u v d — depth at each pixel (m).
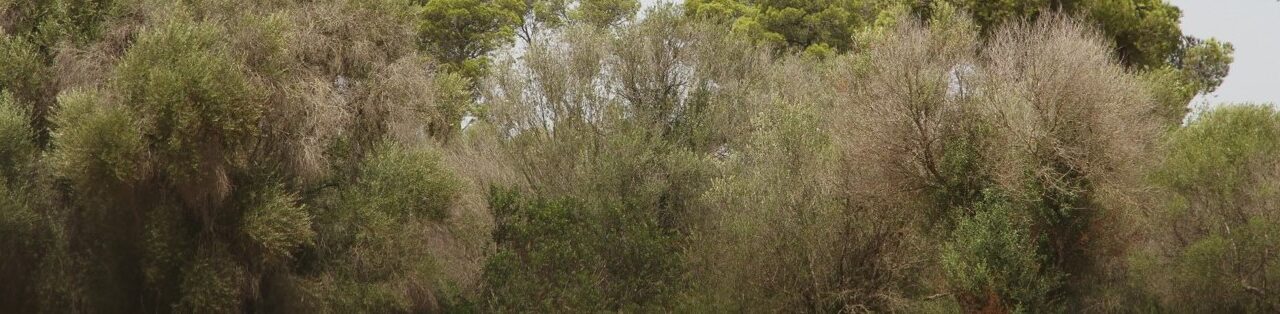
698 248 22.39
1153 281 21.34
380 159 20.25
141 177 17.11
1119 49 32.53
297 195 19.47
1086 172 20.23
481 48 43.59
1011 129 20.59
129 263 18.42
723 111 27.88
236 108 17.56
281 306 19.53
